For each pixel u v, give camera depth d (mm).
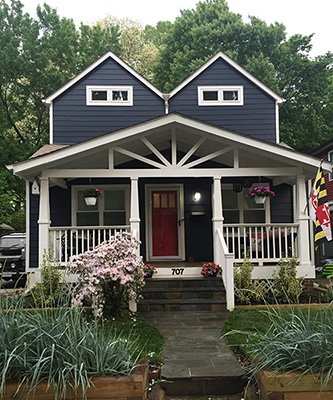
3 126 21531
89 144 8461
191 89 12602
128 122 12391
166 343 5879
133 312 7691
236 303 8125
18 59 20688
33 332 3883
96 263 6918
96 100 12406
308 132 26156
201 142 8859
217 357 5238
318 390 3785
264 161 9930
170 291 8133
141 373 4016
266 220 11602
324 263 16438
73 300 6668
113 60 12586
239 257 8906
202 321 7098
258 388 4309
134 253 7223
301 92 26141
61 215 11258
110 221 11453
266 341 4297
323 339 3859
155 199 11633
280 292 8180
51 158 8398
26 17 21922
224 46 25188
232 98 12633
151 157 11430
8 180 20703
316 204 8070
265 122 12477
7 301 4293
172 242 11539
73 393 3732
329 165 8766
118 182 11516
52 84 21328
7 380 3727
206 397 4562
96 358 3893
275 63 25922
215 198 8898
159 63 26047
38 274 8562
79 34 27422
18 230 21312
